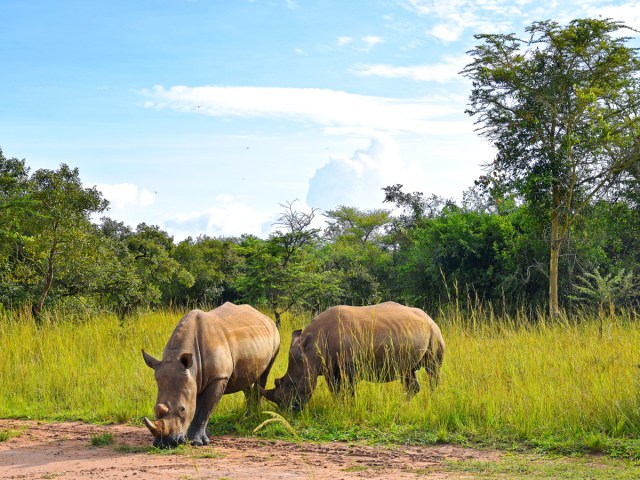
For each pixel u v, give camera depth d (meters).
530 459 7.88
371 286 30.58
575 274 28.00
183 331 8.82
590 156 26.64
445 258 30.17
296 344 10.39
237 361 9.34
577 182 26.78
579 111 26.02
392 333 10.56
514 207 31.25
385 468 7.53
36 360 14.05
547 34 26.97
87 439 9.35
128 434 9.69
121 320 19.00
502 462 7.73
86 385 12.37
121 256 23.31
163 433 8.20
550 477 6.98
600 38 26.52
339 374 10.48
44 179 20.06
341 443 8.84
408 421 9.75
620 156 26.62
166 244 36.91
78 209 19.89
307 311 24.47
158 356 14.63
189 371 8.49
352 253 37.28
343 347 10.32
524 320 14.06
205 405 8.88
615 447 8.13
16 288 19.80
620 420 8.84
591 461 7.73
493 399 9.78
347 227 55.03
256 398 10.40
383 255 37.56
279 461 7.88
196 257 39.41
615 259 29.48
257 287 24.05
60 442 9.17
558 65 27.06
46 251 19.38
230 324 9.44
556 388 10.01
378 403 10.14
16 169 22.22
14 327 15.90
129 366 13.48
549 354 11.65
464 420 9.52
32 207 19.41
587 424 8.98
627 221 27.78
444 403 9.82
